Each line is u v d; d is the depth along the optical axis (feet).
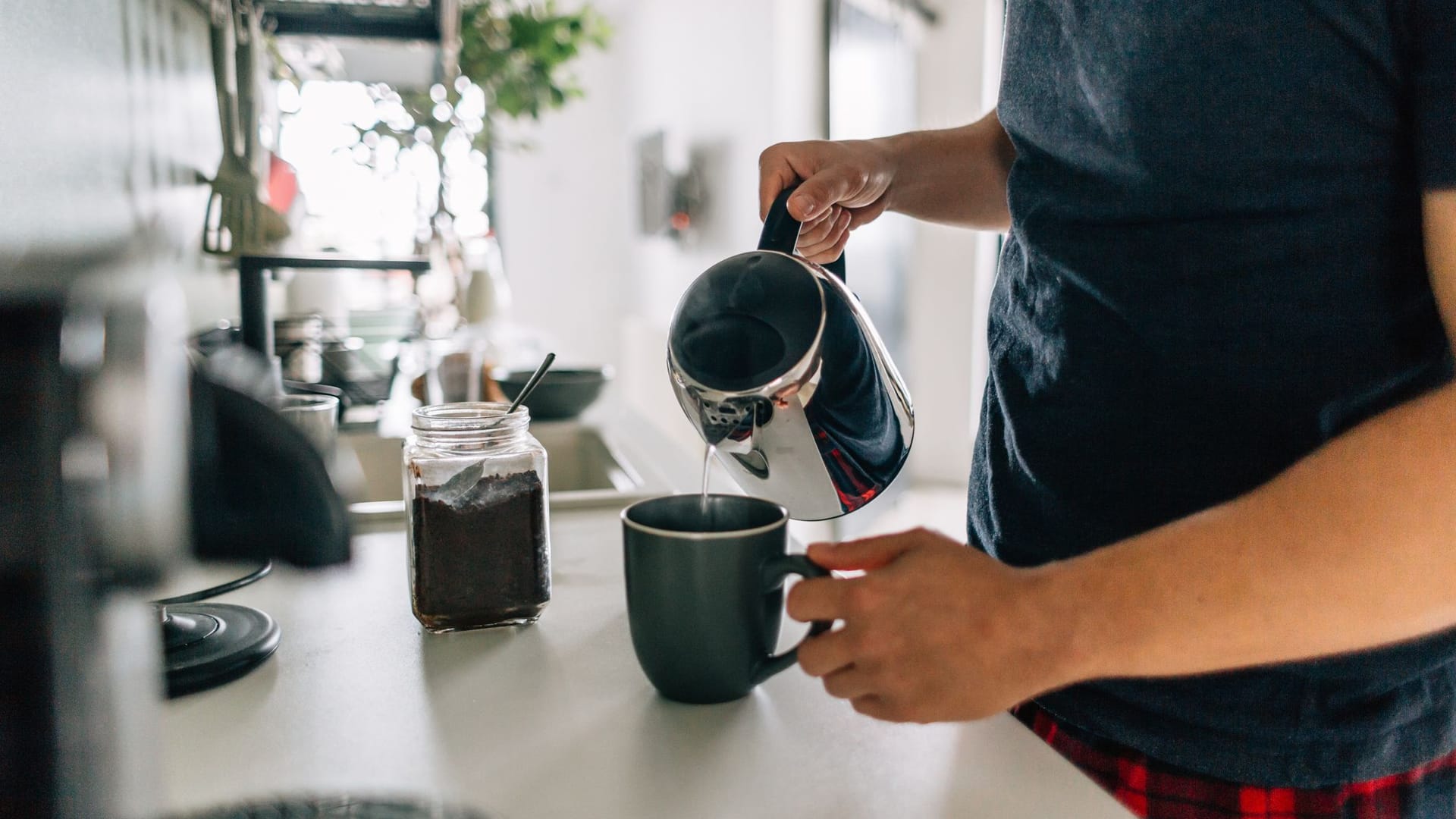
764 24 11.21
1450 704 2.08
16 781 0.79
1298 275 1.88
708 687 1.88
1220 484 2.02
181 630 2.09
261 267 3.45
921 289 13.78
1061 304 2.23
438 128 6.57
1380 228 1.82
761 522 1.97
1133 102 1.96
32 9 1.58
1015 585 1.40
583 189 16.62
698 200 13.38
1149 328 2.04
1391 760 2.01
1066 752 2.28
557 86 8.21
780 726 1.84
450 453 2.25
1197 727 2.05
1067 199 2.20
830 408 1.84
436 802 1.53
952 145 2.90
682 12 13.56
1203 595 1.32
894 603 1.42
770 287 1.86
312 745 1.73
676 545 1.78
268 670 2.08
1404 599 1.30
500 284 7.61
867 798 1.58
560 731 1.80
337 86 6.09
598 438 4.89
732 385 1.79
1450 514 1.27
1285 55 1.77
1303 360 1.90
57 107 1.70
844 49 11.44
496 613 2.30
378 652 2.18
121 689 0.88
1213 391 2.00
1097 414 2.15
